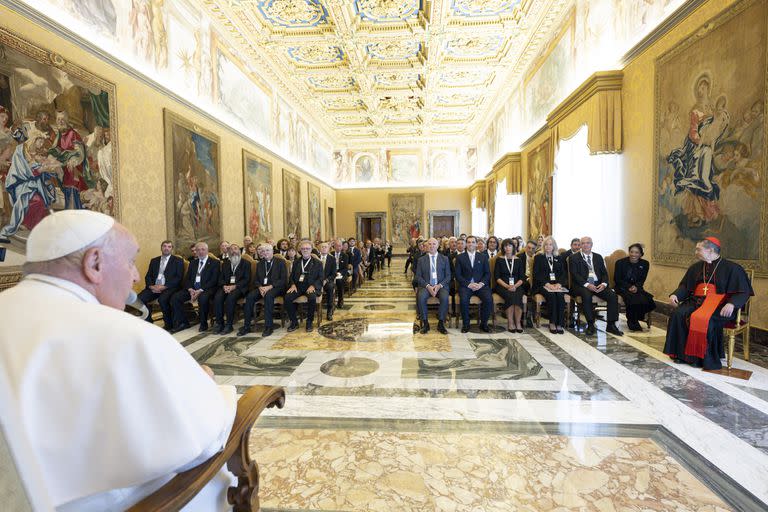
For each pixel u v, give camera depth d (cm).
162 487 108
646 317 693
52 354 93
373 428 323
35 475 63
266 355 530
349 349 556
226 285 678
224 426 116
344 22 1024
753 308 501
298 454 285
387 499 233
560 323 635
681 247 607
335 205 2502
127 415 95
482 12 1012
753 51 475
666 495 232
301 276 695
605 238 786
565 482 246
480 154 2195
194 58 917
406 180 2472
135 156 710
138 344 99
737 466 259
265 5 965
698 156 567
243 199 1161
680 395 375
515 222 1452
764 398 364
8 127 485
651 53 673
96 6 632
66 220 111
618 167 774
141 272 723
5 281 479
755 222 479
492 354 521
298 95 1580
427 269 674
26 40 507
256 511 152
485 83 1473
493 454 281
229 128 1073
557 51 1031
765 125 462
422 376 443
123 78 683
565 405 359
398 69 1320
